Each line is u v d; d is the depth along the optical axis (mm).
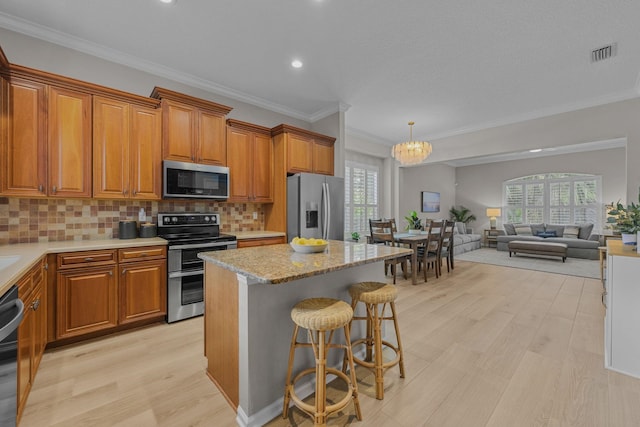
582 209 7402
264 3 2186
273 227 3938
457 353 2207
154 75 3146
